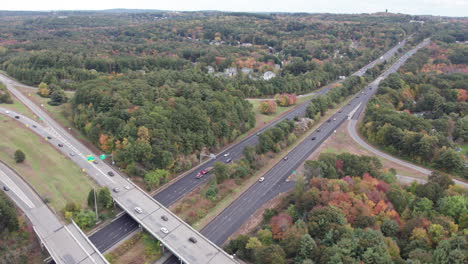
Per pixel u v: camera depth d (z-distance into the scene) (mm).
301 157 172875
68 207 113062
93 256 96188
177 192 135625
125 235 110250
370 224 104188
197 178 146250
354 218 106625
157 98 179750
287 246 96688
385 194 121688
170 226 110625
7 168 134375
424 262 88250
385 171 143125
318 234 102062
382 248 90625
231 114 187000
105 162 148625
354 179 131750
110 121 151625
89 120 169875
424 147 162250
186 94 193500
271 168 160375
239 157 166750
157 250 105250
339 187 120938
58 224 107750
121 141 146750
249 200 134500
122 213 120562
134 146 139125
